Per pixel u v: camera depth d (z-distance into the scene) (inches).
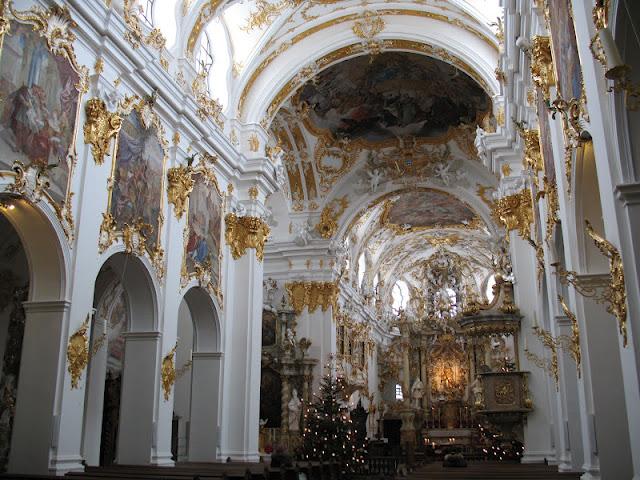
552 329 477.7
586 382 334.6
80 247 416.5
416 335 1546.5
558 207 383.9
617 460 313.3
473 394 1413.6
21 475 345.7
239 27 695.7
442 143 986.1
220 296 633.0
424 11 693.3
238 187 692.1
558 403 497.4
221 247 644.1
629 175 220.7
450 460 611.8
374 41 714.2
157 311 514.9
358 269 1306.6
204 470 434.9
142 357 509.4
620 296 231.1
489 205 979.3
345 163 1013.2
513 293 676.1
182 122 563.8
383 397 1498.5
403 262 1627.7
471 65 677.9
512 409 606.2
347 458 795.4
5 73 359.9
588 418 330.3
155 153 526.0
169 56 558.3
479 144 658.8
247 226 677.3
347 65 827.4
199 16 602.2
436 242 1529.3
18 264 515.8
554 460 577.3
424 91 895.1
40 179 381.4
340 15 707.4
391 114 946.7
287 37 721.0
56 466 379.6
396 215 1291.8
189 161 566.3
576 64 274.7
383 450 1095.0
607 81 221.8
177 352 780.6
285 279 1026.7
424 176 1006.4
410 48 712.4
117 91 474.6
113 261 488.7
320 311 1002.1
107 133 450.6
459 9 668.1
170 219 541.6
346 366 1127.0
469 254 1593.3
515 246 631.2
